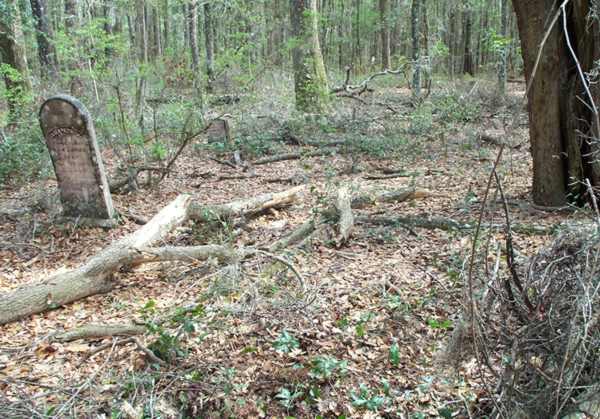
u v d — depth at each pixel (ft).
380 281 16.66
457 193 26.81
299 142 42.70
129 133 34.09
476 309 8.52
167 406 11.66
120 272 18.92
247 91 42.04
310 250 19.67
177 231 22.16
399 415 11.37
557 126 22.15
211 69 43.16
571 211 22.13
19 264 20.35
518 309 9.11
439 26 91.04
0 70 38.45
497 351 10.30
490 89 57.11
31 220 24.04
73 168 23.32
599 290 7.97
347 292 16.11
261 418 11.59
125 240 18.44
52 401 11.77
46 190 27.61
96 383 12.36
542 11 20.92
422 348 13.30
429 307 14.78
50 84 43.04
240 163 36.96
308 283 16.76
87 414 11.23
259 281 16.11
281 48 45.39
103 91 35.73
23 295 15.72
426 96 54.29
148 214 26.04
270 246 19.54
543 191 22.98
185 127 32.22
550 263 8.60
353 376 12.51
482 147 38.45
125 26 106.22
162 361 12.90
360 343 13.64
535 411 8.59
